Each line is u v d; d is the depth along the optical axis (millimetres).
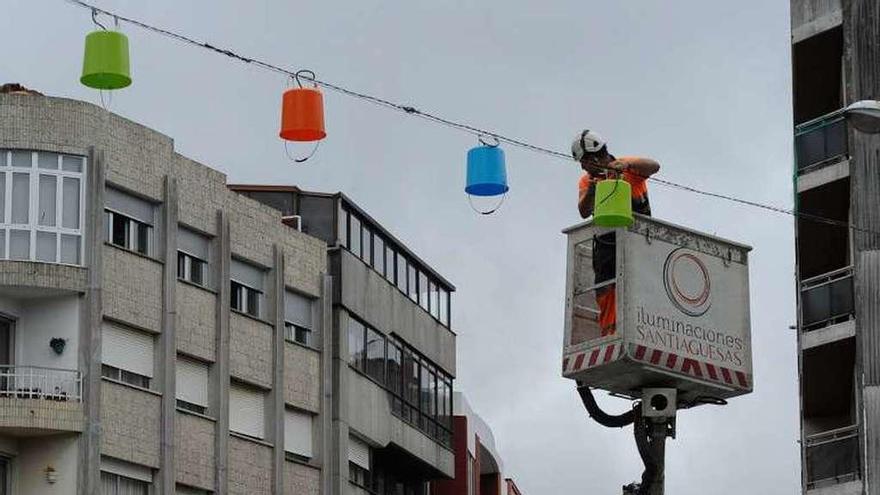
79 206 53688
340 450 63375
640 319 26312
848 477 48625
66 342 52906
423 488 73688
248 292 60688
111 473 53562
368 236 67125
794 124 52812
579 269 26922
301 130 24281
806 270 53094
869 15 49625
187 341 57000
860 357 48250
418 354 70875
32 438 52625
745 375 27047
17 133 53438
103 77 23516
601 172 26844
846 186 50344
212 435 57750
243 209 60312
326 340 63688
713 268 26984
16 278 52500
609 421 26750
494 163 25594
